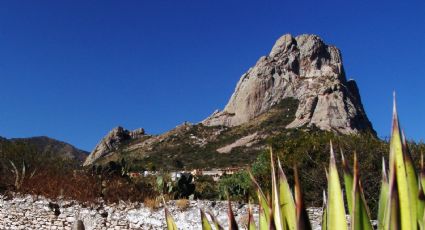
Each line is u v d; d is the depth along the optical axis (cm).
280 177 229
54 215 1683
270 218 210
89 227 1641
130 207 1633
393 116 203
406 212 187
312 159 2030
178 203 1584
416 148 1836
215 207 1548
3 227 1712
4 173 1884
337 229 192
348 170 223
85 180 1741
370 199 1795
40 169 1977
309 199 1908
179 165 7094
